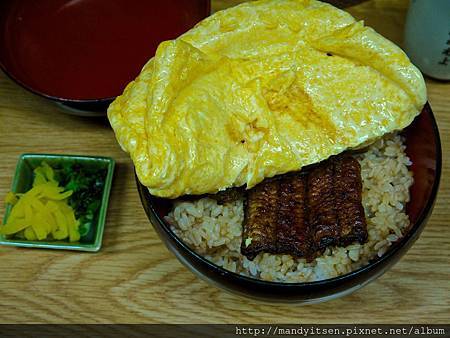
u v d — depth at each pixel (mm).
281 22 292
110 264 326
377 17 399
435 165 287
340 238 279
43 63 381
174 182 266
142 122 270
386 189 304
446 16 326
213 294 315
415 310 306
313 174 292
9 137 369
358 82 285
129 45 386
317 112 283
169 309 313
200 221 300
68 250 331
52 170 344
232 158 278
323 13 294
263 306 312
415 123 305
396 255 272
